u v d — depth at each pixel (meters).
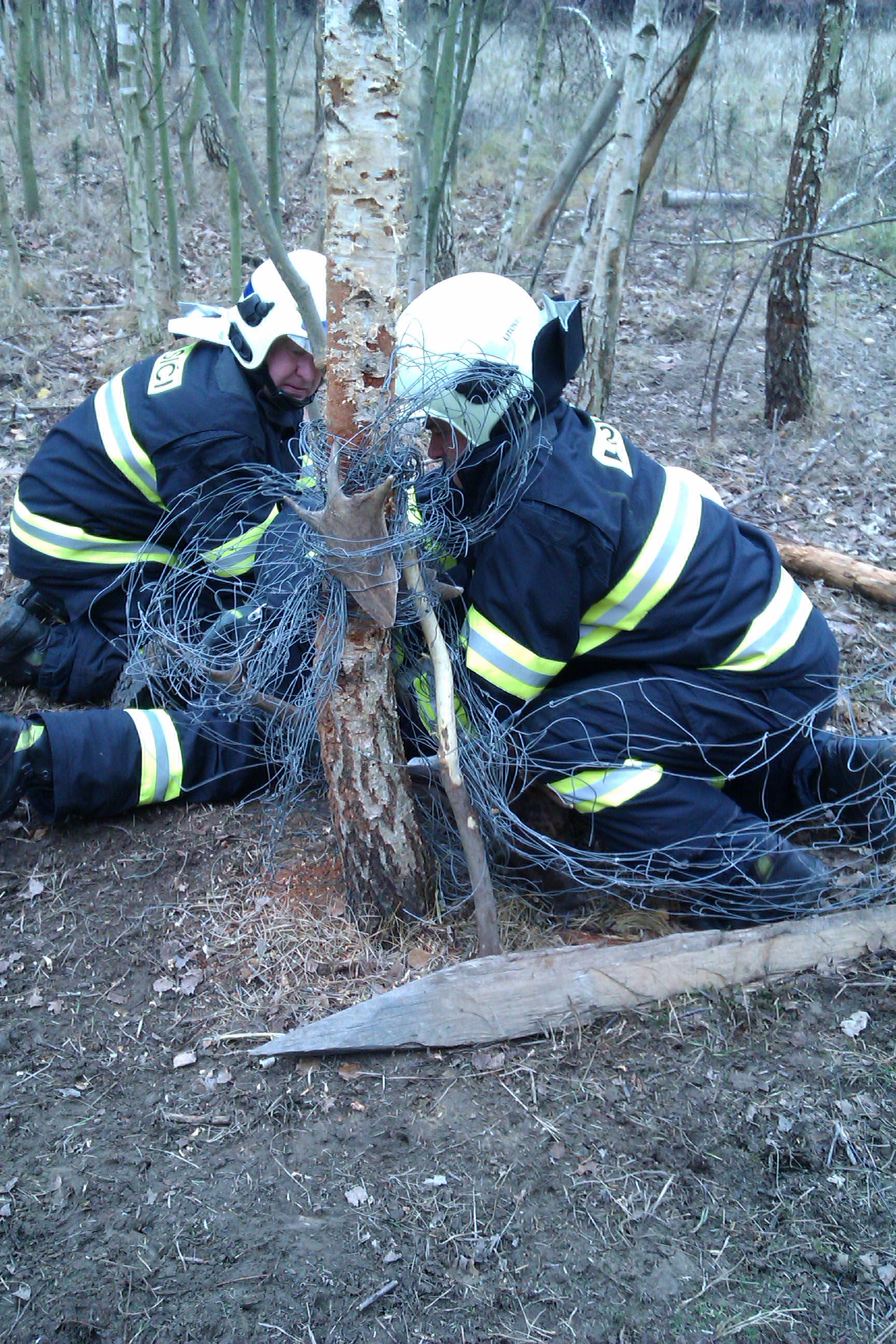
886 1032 2.33
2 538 4.12
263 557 2.99
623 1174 2.05
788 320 5.53
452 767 2.40
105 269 7.33
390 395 2.22
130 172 5.46
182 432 2.98
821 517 4.90
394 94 2.02
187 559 3.21
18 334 6.09
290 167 9.80
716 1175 2.06
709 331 7.20
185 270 7.69
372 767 2.42
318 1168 2.06
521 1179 2.04
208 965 2.49
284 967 2.48
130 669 3.02
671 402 6.11
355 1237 1.94
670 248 8.87
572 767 2.58
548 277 7.92
